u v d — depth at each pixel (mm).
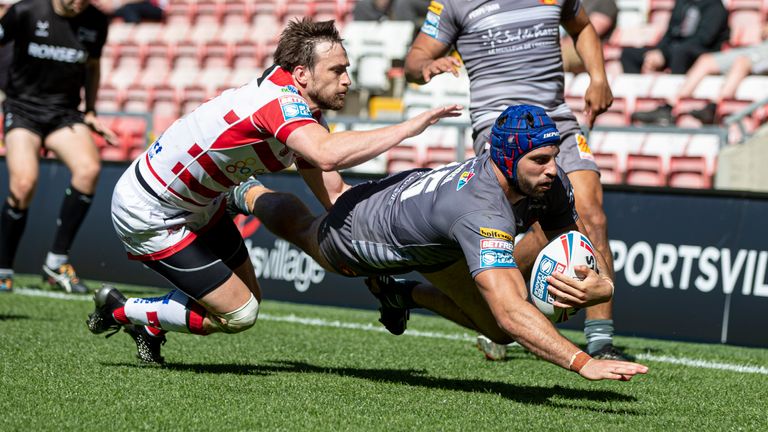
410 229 14445
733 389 17250
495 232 13477
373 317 27766
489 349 19812
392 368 18344
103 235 34438
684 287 26062
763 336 24984
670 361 21000
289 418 12953
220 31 52562
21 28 27734
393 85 44312
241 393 14617
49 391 14312
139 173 15742
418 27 44594
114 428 12141
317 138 14227
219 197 16391
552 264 13977
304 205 17297
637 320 26547
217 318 16203
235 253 16938
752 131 36875
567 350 12789
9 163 28281
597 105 20375
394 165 40312
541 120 13477
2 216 28688
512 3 19438
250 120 14781
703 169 36656
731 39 41781
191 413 13055
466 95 41031
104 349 18875
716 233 25875
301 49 14922
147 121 37938
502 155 13578
